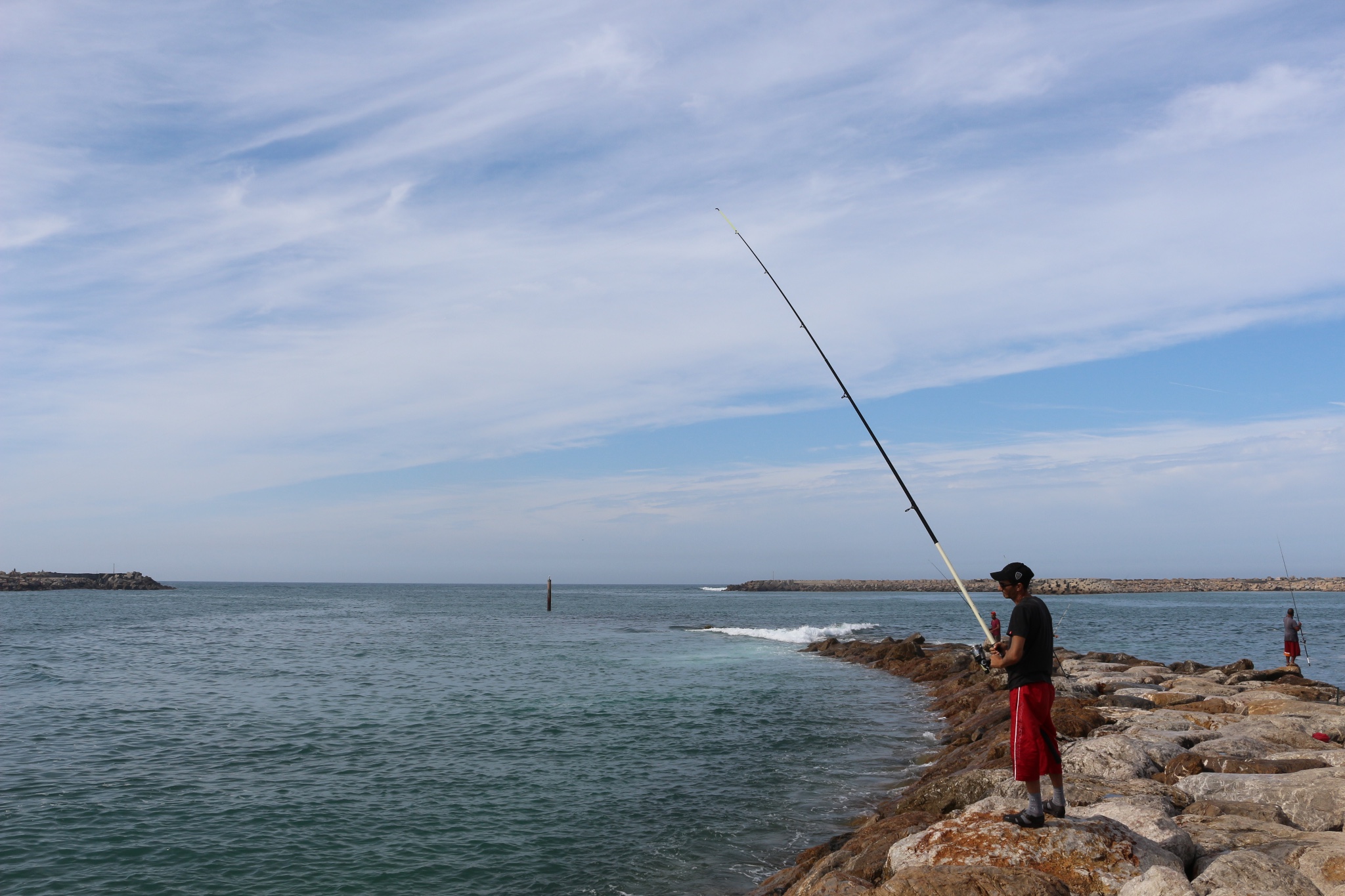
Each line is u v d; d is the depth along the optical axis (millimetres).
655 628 51938
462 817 11875
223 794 12734
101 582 121875
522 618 63125
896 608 83062
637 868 10055
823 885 7086
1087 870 5996
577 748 16312
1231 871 6188
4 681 24547
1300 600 108062
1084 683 19031
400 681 25328
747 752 16078
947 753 15172
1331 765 9664
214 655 32531
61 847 10430
